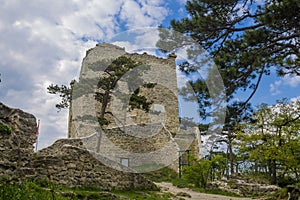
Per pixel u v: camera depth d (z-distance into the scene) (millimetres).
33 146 7723
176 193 10977
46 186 7141
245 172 23062
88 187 8406
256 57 7340
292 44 7578
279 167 18500
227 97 8156
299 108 17781
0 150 5887
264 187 13930
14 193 4926
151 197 8773
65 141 14227
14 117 7438
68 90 17266
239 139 18438
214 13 8102
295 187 9234
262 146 17719
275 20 7023
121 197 7547
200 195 11703
